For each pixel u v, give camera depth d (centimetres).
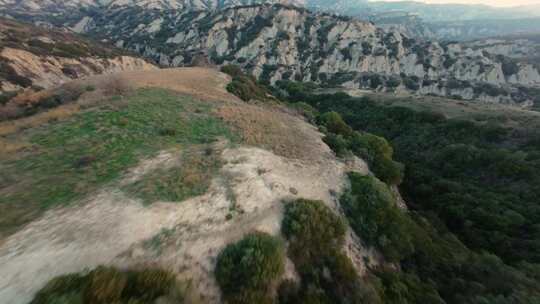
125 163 1587
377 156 3058
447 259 1911
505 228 2683
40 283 864
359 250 1666
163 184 1442
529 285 1659
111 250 1029
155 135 2023
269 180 1778
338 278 1333
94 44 11762
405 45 18500
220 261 1136
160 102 2766
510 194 3222
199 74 5206
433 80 15325
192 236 1209
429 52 17788
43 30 10469
